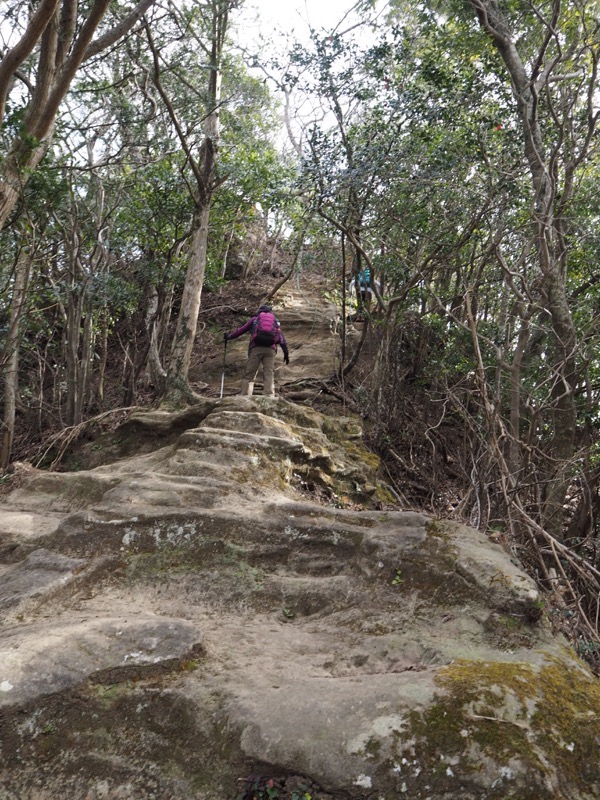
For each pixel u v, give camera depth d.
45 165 9.04
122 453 9.30
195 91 10.88
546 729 3.08
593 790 2.91
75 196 11.80
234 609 4.70
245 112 12.48
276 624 4.46
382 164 8.66
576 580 6.07
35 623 4.17
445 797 2.87
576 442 8.10
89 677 3.50
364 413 10.56
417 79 9.17
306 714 3.17
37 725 3.32
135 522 5.37
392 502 8.17
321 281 17.59
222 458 6.95
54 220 10.82
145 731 3.38
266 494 6.31
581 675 3.54
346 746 3.01
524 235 7.97
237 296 17.33
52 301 12.53
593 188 8.27
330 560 5.04
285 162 13.06
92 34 6.35
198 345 15.25
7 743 3.25
